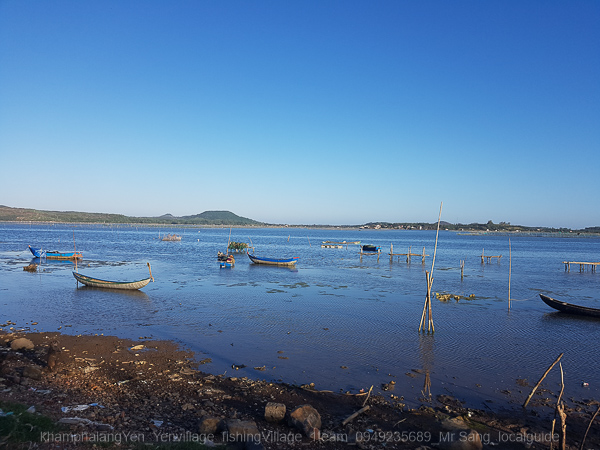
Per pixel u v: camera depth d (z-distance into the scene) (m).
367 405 15.82
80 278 42.25
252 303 35.12
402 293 42.19
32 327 26.38
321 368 19.92
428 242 190.50
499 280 54.59
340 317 30.44
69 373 17.70
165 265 65.06
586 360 21.98
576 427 14.71
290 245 144.00
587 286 50.72
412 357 21.83
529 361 21.67
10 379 16.02
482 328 28.39
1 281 45.59
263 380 18.25
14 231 187.38
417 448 12.66
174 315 30.27
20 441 10.30
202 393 16.28
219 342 23.70
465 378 19.11
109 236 163.88
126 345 22.73
